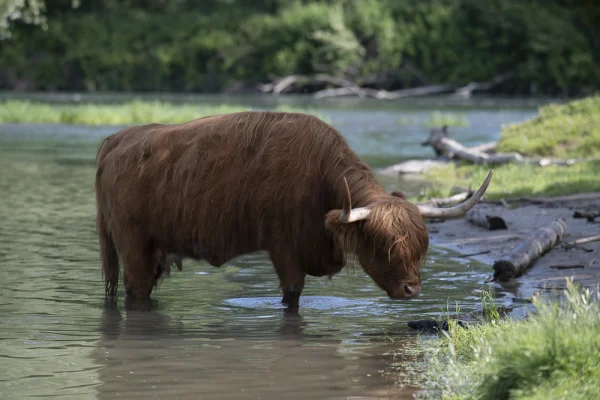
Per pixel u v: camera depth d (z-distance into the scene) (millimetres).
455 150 33312
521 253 15211
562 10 104688
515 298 13508
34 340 11164
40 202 23766
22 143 43750
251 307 13125
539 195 23375
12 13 66875
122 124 56562
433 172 30766
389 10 105125
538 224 19375
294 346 10930
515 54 101000
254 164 12289
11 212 21922
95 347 10844
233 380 9523
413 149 40906
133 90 103625
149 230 13039
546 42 99125
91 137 47812
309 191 12039
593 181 24781
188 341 11164
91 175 30719
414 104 80625
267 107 66375
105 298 13617
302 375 9719
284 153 12195
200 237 12578
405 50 102625
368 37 104000
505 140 34281
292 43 103562
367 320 12367
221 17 110062
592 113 34594
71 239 18344
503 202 21844
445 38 102125
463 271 15703
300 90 102062
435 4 105500
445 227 20156
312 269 12453
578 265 15430
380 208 10953
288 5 111000
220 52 103562
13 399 8852
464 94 98125
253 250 12594
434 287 14445
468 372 9375
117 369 9906
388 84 101062
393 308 13102
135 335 11453
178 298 13719
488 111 69812
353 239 11117
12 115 58125
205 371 9852
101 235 13742
